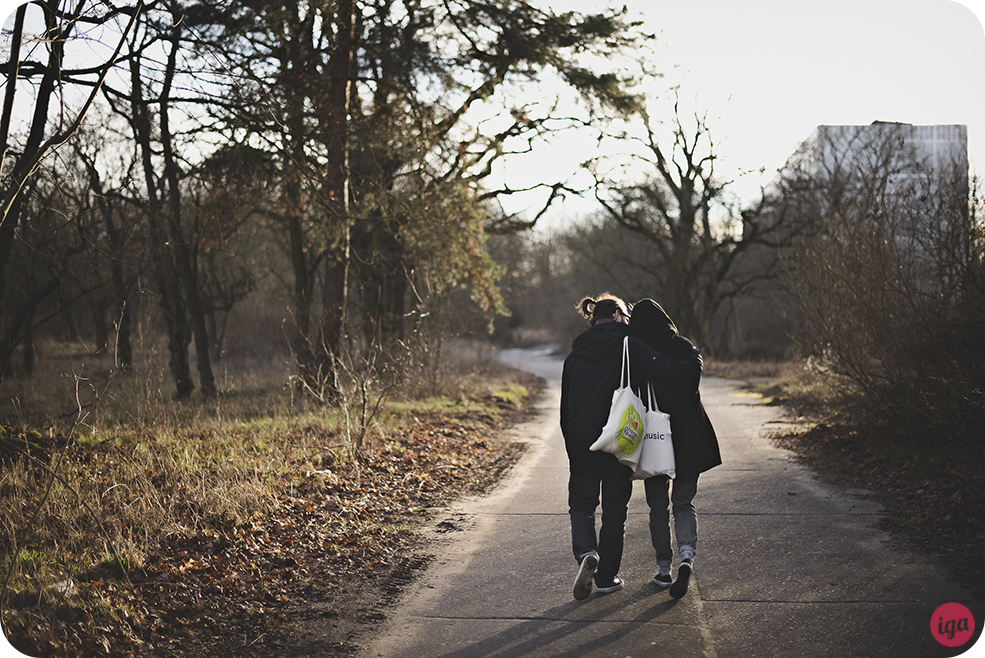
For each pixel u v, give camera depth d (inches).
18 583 152.3
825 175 1122.7
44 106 299.4
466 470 336.5
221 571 180.5
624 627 150.8
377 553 205.9
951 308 306.0
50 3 265.3
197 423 377.1
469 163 593.0
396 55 513.0
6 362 451.8
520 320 2849.4
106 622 146.9
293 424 383.2
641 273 1824.6
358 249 693.3
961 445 278.4
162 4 357.4
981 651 134.0
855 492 265.4
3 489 215.8
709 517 240.2
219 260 884.6
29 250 556.4
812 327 432.1
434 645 145.3
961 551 189.0
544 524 238.7
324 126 487.8
